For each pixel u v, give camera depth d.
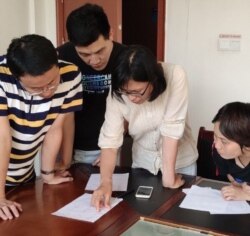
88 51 1.66
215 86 3.15
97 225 1.36
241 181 1.68
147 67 1.34
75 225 1.36
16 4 3.13
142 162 1.88
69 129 1.87
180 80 1.60
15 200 1.58
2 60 1.48
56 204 1.54
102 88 1.98
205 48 3.12
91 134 2.09
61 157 1.92
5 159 1.49
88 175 1.86
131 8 4.02
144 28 4.02
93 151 2.12
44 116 1.55
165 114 1.65
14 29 3.14
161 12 3.22
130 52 1.36
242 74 3.03
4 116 1.46
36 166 2.09
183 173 1.89
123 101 1.60
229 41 3.02
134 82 1.35
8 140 1.48
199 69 3.17
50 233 1.31
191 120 3.27
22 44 1.25
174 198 1.57
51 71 1.29
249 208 1.47
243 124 1.45
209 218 1.40
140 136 1.80
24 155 1.63
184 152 1.90
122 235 1.29
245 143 1.47
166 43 3.26
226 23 3.01
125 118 1.70
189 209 1.47
